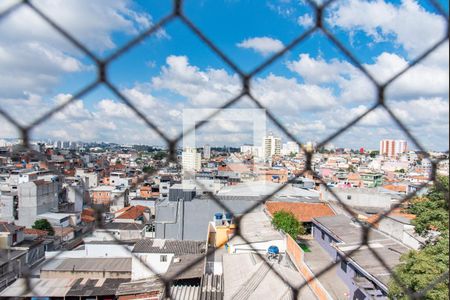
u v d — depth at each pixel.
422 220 8.32
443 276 1.64
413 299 1.65
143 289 11.52
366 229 1.62
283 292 8.73
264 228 15.48
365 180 30.77
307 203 20.59
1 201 20.41
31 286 1.52
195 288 10.74
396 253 12.10
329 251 15.93
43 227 17.94
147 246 14.75
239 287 9.57
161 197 19.41
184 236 18.23
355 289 11.28
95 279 14.10
